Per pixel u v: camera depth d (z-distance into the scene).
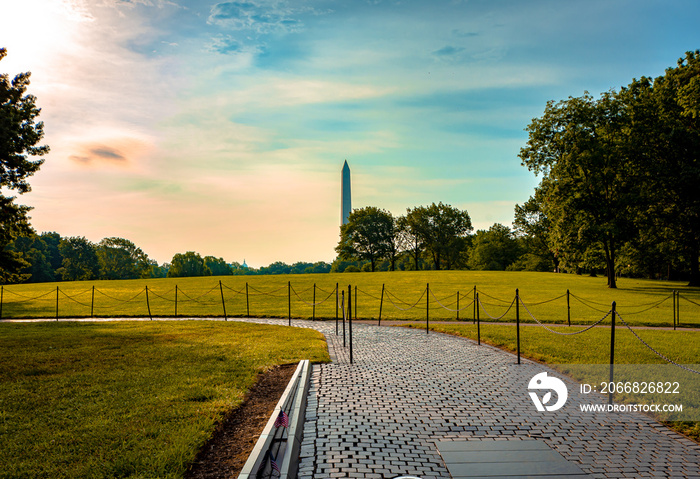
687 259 48.72
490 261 96.38
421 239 92.88
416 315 26.36
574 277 58.31
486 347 15.38
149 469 5.43
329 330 19.97
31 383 9.60
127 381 9.71
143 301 36.94
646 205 40.44
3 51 25.19
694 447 6.77
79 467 5.50
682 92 31.75
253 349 14.02
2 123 22.98
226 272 149.75
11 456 5.87
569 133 43.16
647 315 24.98
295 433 6.49
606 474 5.84
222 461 5.86
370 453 6.39
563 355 13.57
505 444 6.77
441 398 9.14
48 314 28.70
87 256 95.38
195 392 8.76
